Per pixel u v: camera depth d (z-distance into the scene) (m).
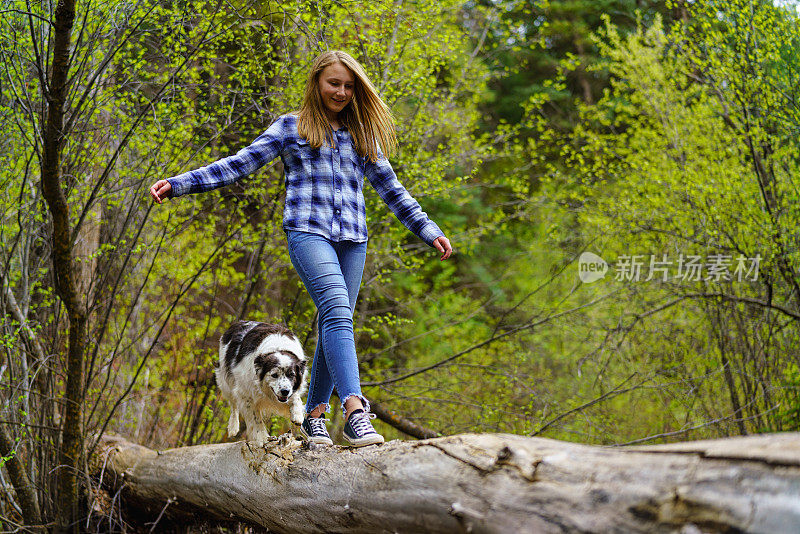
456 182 7.85
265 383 4.23
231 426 5.12
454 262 13.08
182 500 4.80
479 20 10.29
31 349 5.59
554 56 16.70
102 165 6.08
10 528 5.50
